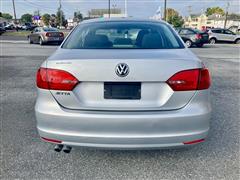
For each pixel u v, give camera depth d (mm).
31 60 9641
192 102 2182
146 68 2090
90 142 2191
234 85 5969
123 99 2143
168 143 2178
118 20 3268
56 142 2262
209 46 19406
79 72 2133
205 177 2402
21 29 55031
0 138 3178
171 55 2262
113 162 2668
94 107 2162
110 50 2455
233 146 2980
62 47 2725
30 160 2699
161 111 2152
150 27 3041
